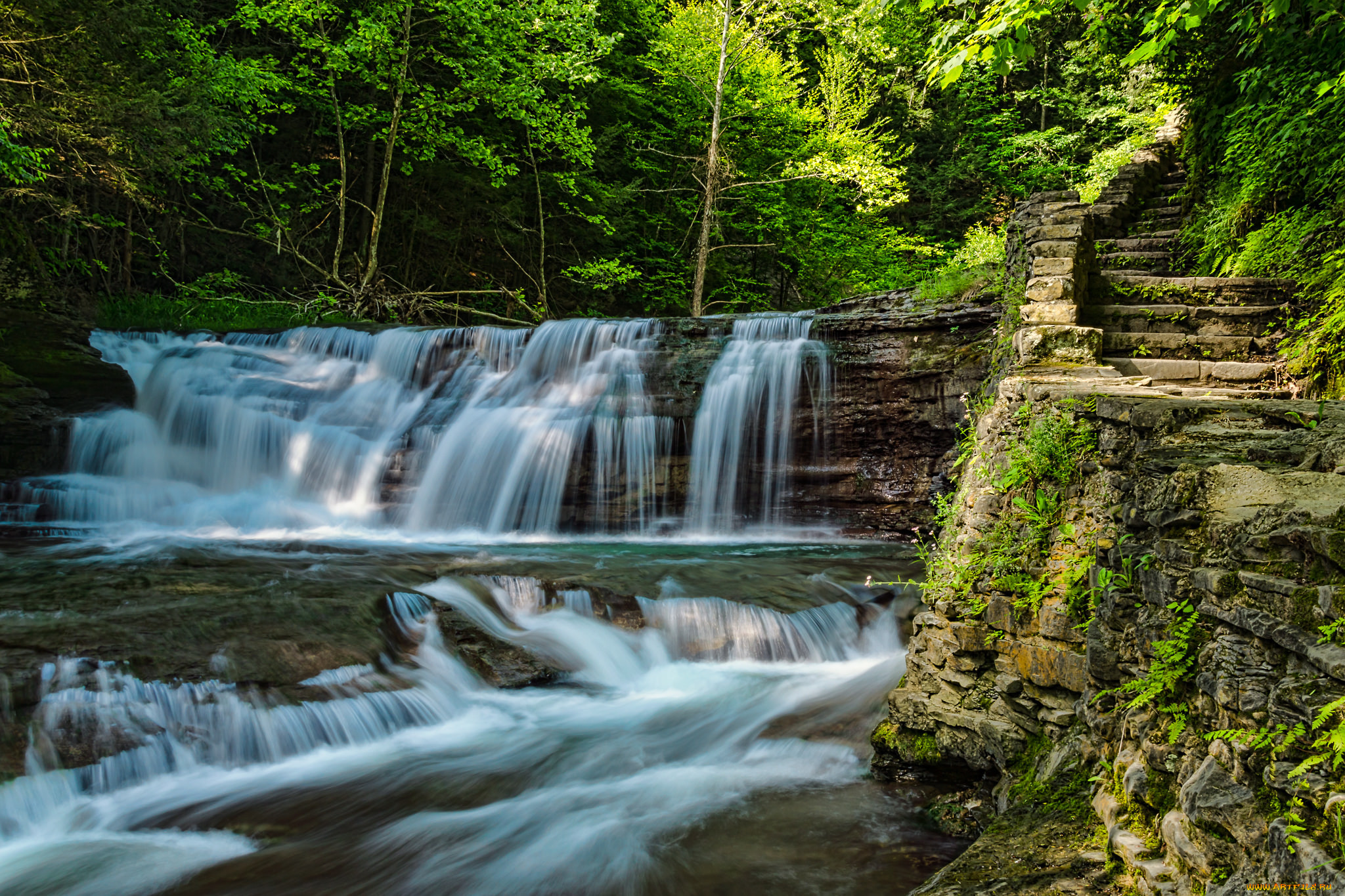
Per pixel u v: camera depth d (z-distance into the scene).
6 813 4.57
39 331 12.19
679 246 23.25
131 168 13.68
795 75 23.47
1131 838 2.92
